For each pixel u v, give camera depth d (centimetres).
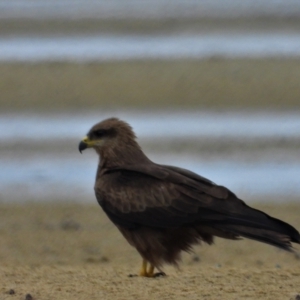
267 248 1541
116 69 3114
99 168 1218
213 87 2897
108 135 1206
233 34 3656
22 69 3125
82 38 3628
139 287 1060
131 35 3672
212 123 2491
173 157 2155
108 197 1160
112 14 3941
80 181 1961
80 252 1502
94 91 2886
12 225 1677
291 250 1004
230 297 1002
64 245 1545
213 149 2216
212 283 1084
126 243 1566
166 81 2969
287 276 1126
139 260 1445
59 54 3356
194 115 2606
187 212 1092
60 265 1371
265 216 1048
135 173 1160
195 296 1007
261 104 2739
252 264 1388
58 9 4034
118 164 1195
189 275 1144
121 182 1159
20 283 1102
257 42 3503
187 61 3209
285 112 2647
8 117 2595
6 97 2823
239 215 1055
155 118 2575
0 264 1384
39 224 1681
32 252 1498
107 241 1577
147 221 1123
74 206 1803
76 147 2225
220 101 2775
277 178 1977
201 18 3869
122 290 1045
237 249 1534
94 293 1030
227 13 3909
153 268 1155
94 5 4069
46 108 2712
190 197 1096
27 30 3747
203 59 3228
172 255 1130
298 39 3562
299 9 3931
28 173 2020
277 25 3759
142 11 3969
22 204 1812
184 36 3644
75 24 3816
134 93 2866
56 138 2314
